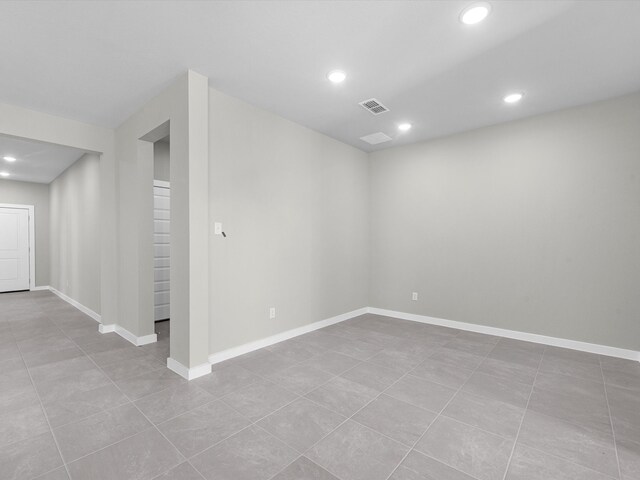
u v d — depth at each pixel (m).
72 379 2.61
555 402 2.27
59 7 1.87
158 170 4.63
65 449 1.74
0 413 2.10
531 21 2.04
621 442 1.83
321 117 3.65
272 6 1.89
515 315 3.75
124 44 2.25
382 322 4.49
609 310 3.21
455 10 1.94
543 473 1.59
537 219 3.60
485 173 3.95
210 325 2.93
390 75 2.72
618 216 3.16
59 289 6.56
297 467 1.62
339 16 1.99
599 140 3.24
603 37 2.20
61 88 2.88
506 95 3.10
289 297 3.75
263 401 2.27
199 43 2.25
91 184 4.72
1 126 3.14
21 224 7.09
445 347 3.44
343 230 4.58
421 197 4.51
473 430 1.94
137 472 1.57
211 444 1.79
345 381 2.60
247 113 3.25
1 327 4.17
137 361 3.00
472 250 4.06
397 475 1.57
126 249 3.71
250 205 3.28
